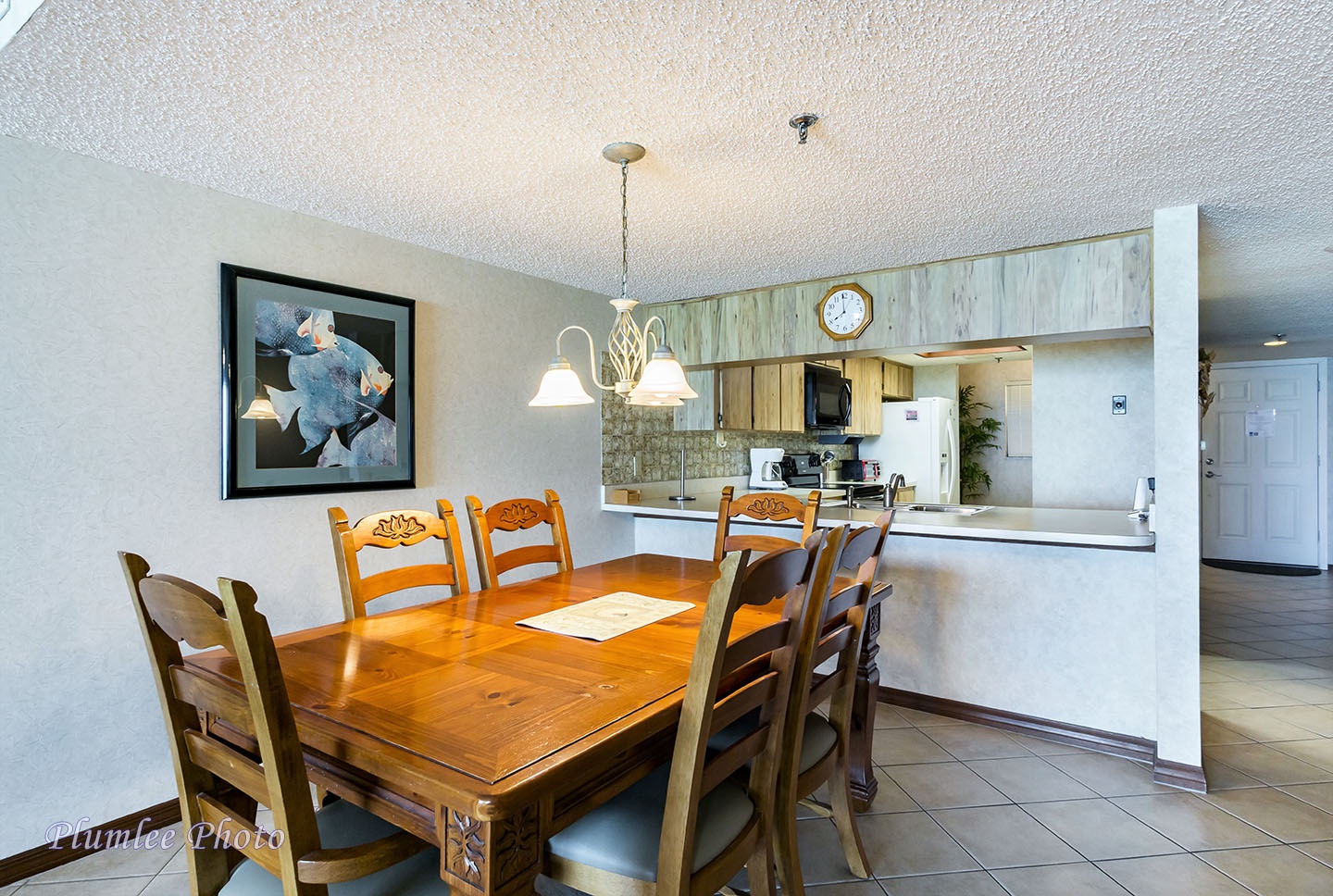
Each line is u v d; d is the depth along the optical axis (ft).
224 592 3.22
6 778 6.24
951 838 6.82
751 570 3.78
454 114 5.76
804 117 5.75
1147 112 5.64
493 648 5.12
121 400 6.91
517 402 11.05
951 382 22.67
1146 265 8.80
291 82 5.24
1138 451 12.60
